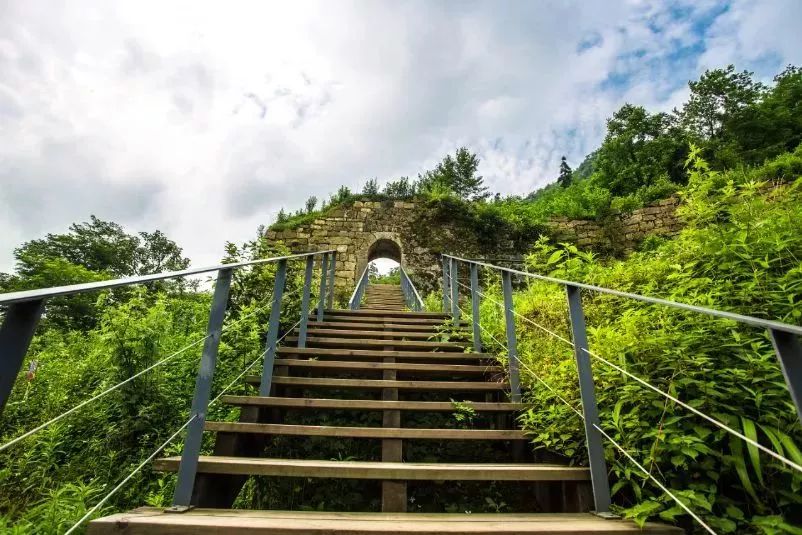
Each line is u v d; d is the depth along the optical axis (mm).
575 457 1836
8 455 2896
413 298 7801
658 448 1460
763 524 1179
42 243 25125
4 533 1900
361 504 2482
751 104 17500
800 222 2406
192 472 1528
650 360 1801
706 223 3018
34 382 3902
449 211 12164
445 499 2465
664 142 16719
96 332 4566
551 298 3836
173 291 5832
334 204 12492
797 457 1239
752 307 1978
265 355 2576
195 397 1611
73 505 2078
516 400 2490
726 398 1496
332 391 3148
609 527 1332
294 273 5195
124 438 2951
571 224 11836
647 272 3328
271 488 2453
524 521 1411
